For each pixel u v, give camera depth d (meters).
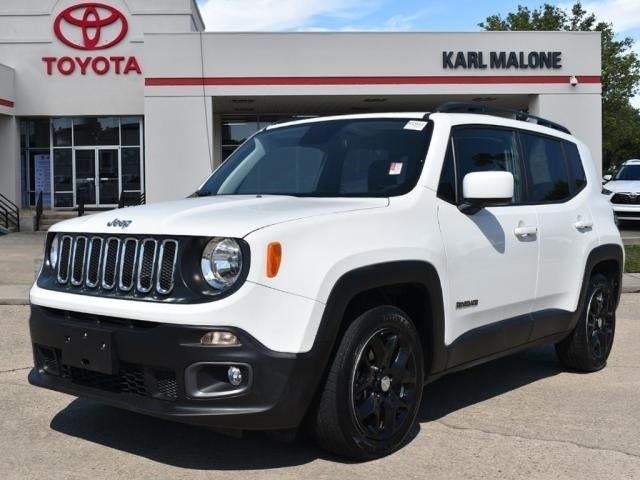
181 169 20.88
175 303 3.43
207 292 3.42
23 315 8.58
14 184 24.36
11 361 6.29
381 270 3.79
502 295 4.70
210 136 20.84
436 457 4.00
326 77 20.89
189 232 3.47
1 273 12.16
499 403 5.08
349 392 3.70
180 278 3.46
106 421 4.60
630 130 46.75
